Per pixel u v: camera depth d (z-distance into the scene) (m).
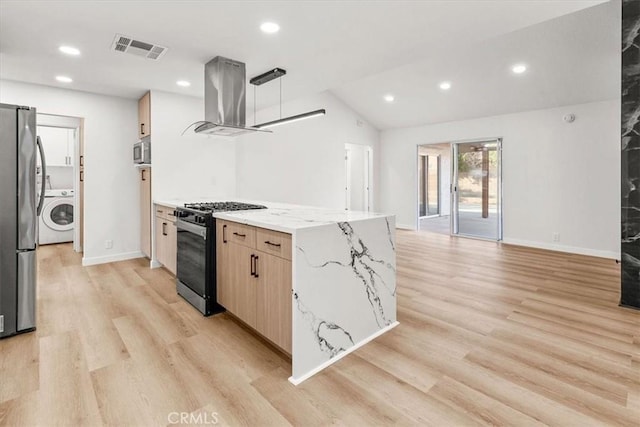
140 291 3.30
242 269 2.34
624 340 2.25
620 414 1.54
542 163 5.30
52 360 2.03
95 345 2.22
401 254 4.93
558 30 3.62
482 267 4.18
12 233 2.32
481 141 6.09
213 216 2.66
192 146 4.50
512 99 5.22
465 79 4.97
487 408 1.59
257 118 5.42
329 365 1.99
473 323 2.55
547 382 1.79
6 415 1.55
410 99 6.02
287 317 1.92
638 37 2.67
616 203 4.63
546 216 5.29
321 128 6.45
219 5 2.23
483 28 2.59
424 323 2.56
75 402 1.64
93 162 4.32
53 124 4.71
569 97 4.80
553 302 2.97
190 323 2.57
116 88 4.05
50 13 2.29
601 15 3.32
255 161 5.36
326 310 2.01
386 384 1.80
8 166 2.30
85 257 4.29
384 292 2.46
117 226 4.52
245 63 3.28
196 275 2.83
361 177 7.86
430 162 9.34
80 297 3.12
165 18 2.39
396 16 2.40
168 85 3.93
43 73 3.49
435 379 1.84
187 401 1.66
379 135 7.77
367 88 6.00
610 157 4.66
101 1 2.16
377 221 2.39
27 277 2.37
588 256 4.78
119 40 2.73
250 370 1.94
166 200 4.09
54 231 5.64
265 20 2.44
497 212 5.88
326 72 3.55
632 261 2.79
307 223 2.02
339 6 2.27
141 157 4.21
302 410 1.60
